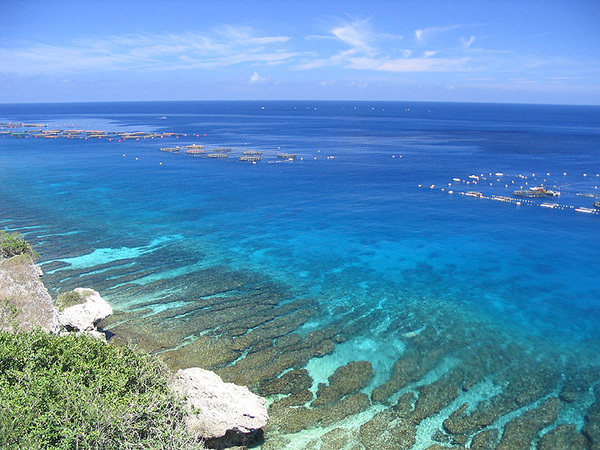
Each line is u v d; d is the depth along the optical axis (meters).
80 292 40.12
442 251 59.41
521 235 65.94
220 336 37.28
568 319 41.47
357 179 108.81
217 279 49.44
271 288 47.47
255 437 26.44
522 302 44.91
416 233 67.00
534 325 40.31
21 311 34.00
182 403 23.83
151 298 44.19
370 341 37.16
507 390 30.94
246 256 56.91
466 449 25.44
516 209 80.69
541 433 26.78
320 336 37.75
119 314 40.62
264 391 30.42
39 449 18.23
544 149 156.62
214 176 111.25
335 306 43.56
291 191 95.69
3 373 22.48
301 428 27.14
